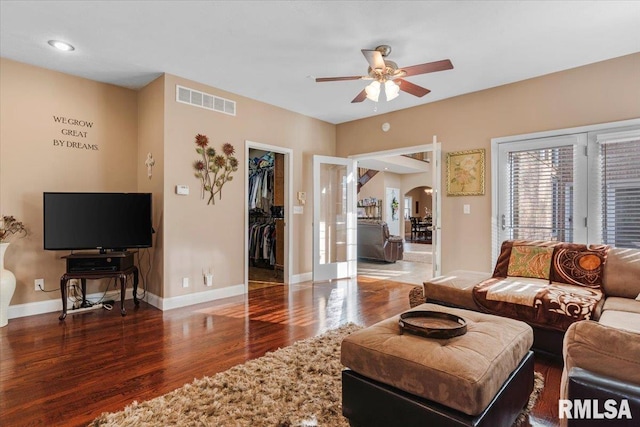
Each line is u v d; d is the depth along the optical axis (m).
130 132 4.26
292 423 1.73
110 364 2.43
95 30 2.89
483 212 4.34
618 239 3.44
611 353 0.98
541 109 3.89
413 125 5.01
